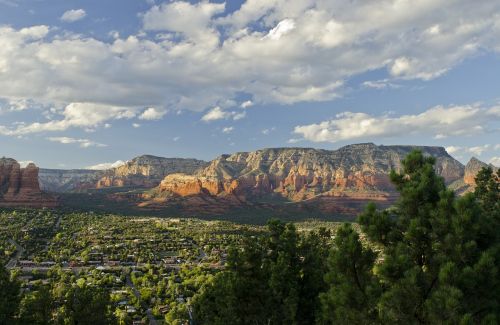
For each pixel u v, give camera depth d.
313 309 31.27
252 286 32.75
